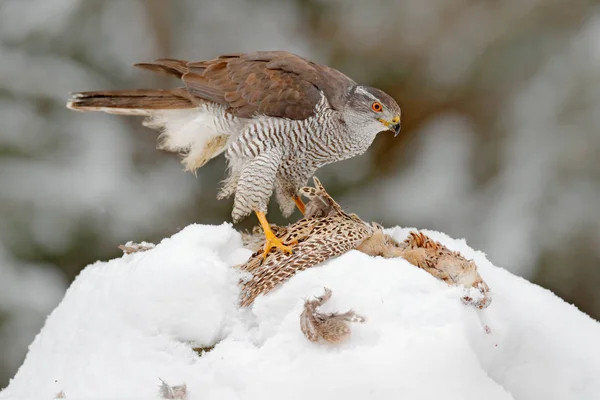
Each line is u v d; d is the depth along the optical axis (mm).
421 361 4574
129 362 4996
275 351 4816
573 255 12656
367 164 14781
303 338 4828
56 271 13039
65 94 13812
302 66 7723
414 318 4855
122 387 4773
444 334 4715
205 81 7695
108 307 5488
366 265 5223
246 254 5914
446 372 4523
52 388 5109
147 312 5227
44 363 5672
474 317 5012
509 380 5215
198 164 8172
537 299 5824
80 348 5340
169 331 5207
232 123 7621
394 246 5867
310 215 6305
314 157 7777
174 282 5285
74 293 6297
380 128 7746
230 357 4883
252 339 5102
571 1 14445
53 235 12906
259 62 7711
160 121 8133
